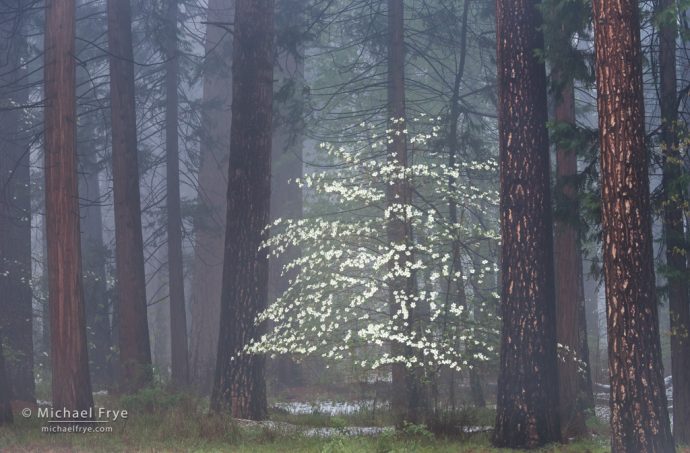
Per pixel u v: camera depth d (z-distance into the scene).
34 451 11.72
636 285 10.38
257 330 16.55
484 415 15.76
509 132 13.31
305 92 20.36
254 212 16.84
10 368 21.83
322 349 14.38
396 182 15.80
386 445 11.69
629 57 10.66
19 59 24.16
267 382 26.94
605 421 18.56
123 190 20.97
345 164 15.98
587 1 13.66
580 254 16.44
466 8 21.06
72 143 15.29
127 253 20.81
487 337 14.53
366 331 13.38
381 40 21.17
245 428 14.55
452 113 20.52
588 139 14.04
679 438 14.89
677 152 14.00
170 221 25.91
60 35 15.45
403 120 16.16
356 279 14.04
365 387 18.81
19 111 24.38
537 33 13.65
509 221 13.16
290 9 22.16
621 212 10.45
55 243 14.98
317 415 16.84
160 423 14.51
